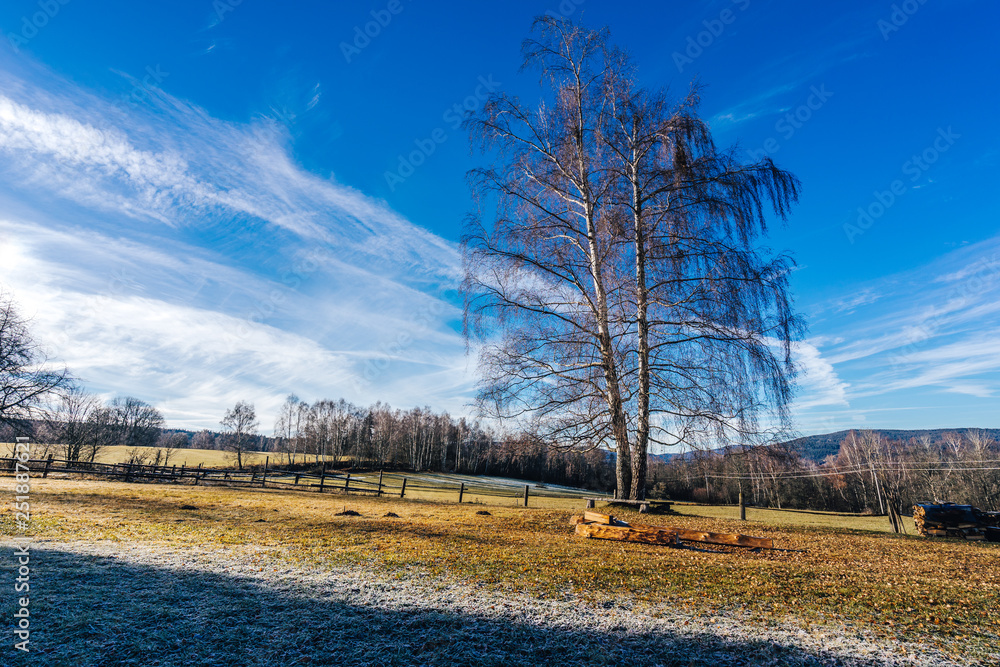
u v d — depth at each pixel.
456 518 13.18
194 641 4.45
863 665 4.58
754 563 8.42
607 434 14.75
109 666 3.92
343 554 8.02
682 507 21.94
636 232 14.91
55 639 4.27
